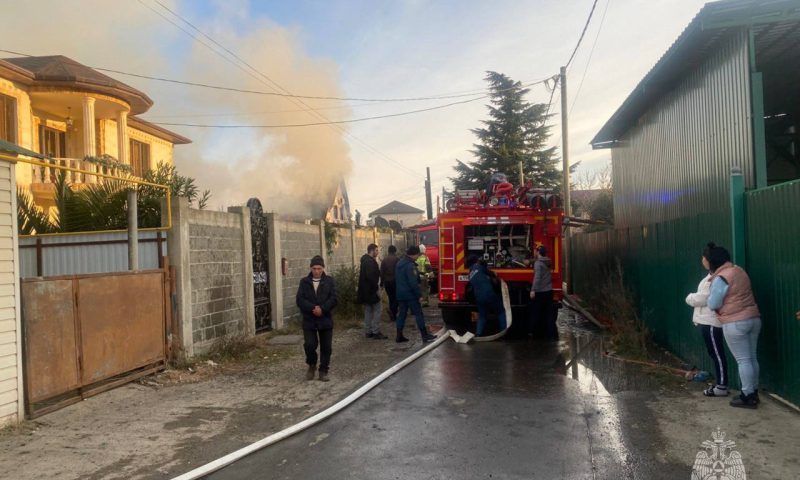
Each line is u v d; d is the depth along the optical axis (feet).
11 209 18.78
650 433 17.02
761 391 20.31
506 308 35.58
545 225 36.29
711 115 25.40
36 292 19.56
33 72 51.03
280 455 16.08
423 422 18.74
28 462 15.67
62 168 21.03
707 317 20.57
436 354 30.66
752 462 14.42
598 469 14.55
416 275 34.37
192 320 28.22
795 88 31.73
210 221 30.40
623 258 40.01
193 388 23.81
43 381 19.67
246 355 29.94
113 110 57.93
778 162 37.11
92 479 14.55
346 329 40.34
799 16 20.89
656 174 34.27
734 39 22.86
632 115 38.01
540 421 18.57
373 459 15.62
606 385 23.04
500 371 26.14
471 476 14.33
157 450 16.58
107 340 22.70
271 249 38.01
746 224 21.04
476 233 37.99
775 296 19.08
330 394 22.74
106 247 27.73
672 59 26.45
